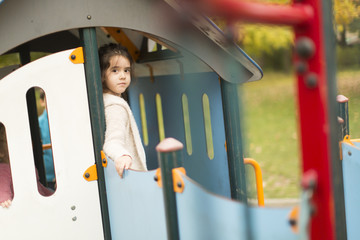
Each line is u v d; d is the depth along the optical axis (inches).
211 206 49.6
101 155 75.4
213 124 99.1
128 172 69.2
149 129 124.3
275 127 292.2
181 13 76.3
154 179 62.6
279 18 34.5
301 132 38.4
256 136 271.6
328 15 36.9
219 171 99.3
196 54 81.9
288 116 319.9
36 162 112.8
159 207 62.7
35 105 112.2
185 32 80.2
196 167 107.7
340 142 73.1
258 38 305.0
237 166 88.5
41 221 75.1
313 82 36.6
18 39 71.0
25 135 73.4
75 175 75.0
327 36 36.8
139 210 67.9
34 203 74.8
